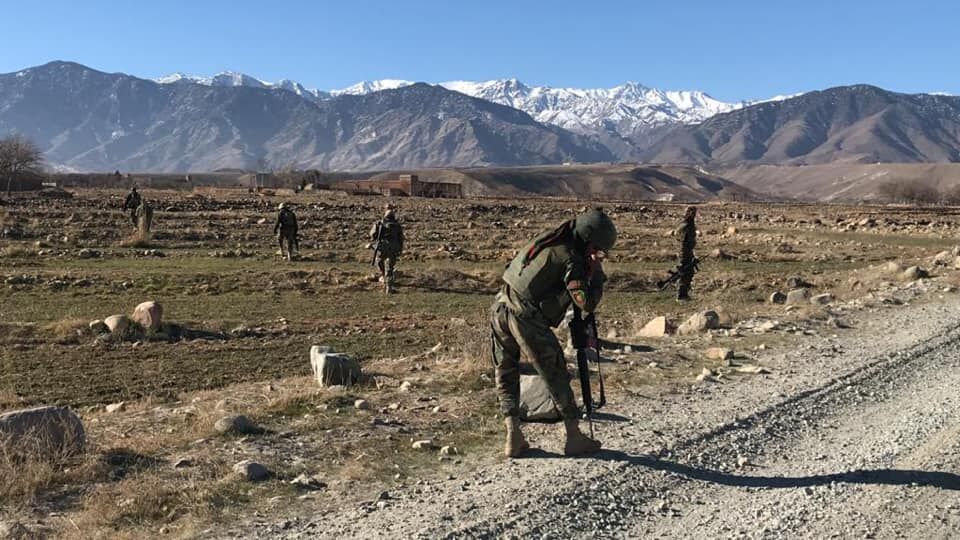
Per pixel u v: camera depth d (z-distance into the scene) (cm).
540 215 5522
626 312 1820
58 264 2444
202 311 1736
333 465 631
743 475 621
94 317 1617
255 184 11581
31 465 575
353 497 563
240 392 924
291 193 7544
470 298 2052
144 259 2638
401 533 499
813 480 610
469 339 1167
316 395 851
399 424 746
